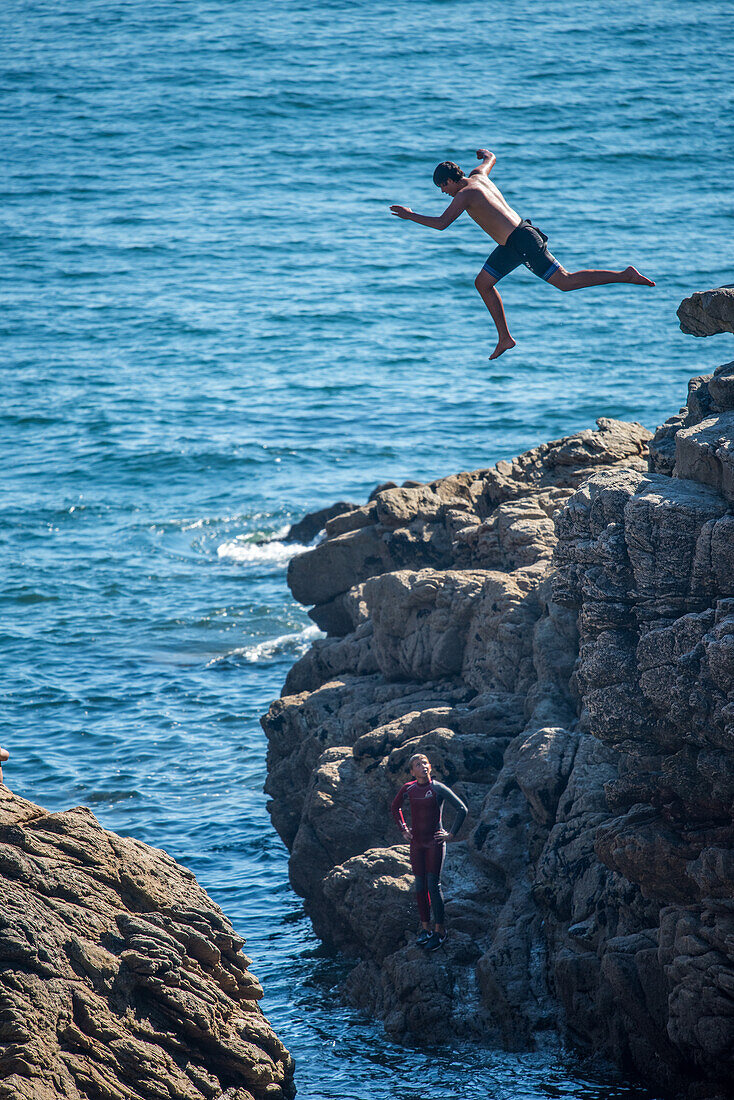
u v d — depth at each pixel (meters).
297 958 60.50
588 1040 46.72
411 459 153.12
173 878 39.78
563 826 49.94
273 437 164.38
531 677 59.62
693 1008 41.62
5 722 91.06
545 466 72.88
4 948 33.12
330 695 70.56
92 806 78.25
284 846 73.44
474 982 50.16
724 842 41.44
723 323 44.88
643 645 42.03
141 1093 33.59
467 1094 44.66
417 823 52.16
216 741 87.94
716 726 39.75
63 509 144.12
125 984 35.03
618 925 46.94
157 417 175.12
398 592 67.44
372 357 196.88
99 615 113.56
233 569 125.31
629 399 169.00
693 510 40.97
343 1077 46.81
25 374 195.25
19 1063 31.39
